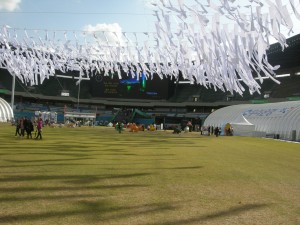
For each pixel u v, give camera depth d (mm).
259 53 7477
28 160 12758
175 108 90938
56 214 6129
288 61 63906
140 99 88000
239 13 7266
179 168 12383
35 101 89062
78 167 11562
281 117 45156
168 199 7574
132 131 47250
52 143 20797
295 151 22500
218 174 11328
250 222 6133
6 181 8750
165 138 32969
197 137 37469
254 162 15250
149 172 11156
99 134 35469
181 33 9508
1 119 58031
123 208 6691
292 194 8586
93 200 7219
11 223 5551
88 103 90250
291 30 6664
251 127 46875
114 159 14266
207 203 7367
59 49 14641
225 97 83688
